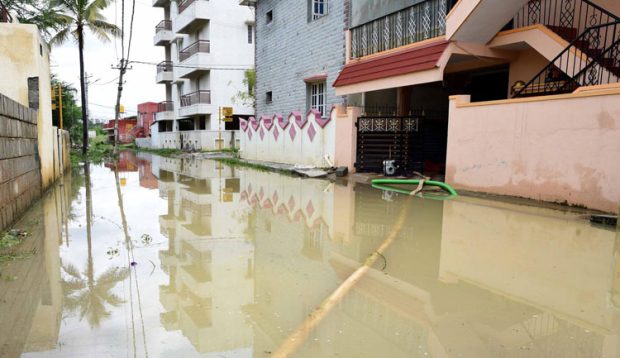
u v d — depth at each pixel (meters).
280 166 15.54
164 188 10.73
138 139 47.38
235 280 3.96
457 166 9.44
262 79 20.48
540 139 7.59
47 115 9.84
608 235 5.42
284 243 5.29
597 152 6.67
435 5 10.62
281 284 3.85
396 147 11.92
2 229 5.52
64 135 14.52
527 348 2.69
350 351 2.67
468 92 13.27
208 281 3.93
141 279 3.98
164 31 35.50
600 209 6.65
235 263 4.48
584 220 6.23
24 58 8.58
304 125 15.02
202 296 3.57
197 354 2.64
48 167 9.88
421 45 10.62
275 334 2.90
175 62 36.09
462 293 3.61
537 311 3.24
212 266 4.37
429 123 13.15
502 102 8.29
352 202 8.24
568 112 7.09
